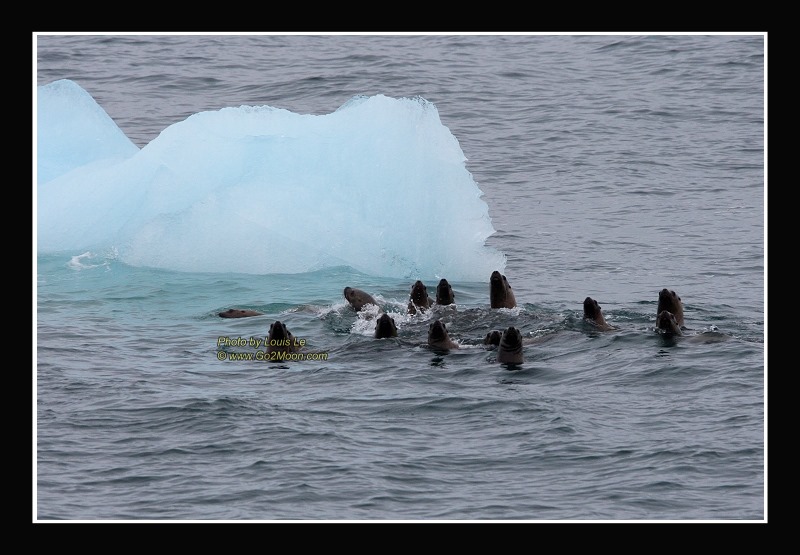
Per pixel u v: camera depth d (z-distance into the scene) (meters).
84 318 69.44
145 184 94.12
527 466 42.88
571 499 40.12
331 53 162.50
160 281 81.69
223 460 43.62
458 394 51.38
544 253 90.50
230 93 143.88
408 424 47.47
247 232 87.75
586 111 139.25
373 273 87.06
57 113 108.25
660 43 167.12
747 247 91.12
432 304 69.50
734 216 101.12
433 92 145.25
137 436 46.16
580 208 104.31
